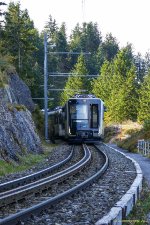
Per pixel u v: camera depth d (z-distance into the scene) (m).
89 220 12.04
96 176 21.09
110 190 17.75
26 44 79.75
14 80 60.62
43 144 51.97
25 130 37.12
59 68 178.12
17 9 79.25
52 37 191.75
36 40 160.38
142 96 96.56
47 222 11.74
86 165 27.91
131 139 52.38
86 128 51.41
